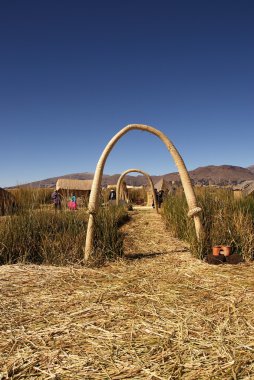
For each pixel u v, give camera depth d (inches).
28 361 94.2
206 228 231.0
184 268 186.2
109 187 877.8
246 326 110.7
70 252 214.7
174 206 369.4
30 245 225.0
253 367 88.0
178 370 87.7
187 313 122.1
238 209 244.1
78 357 95.6
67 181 794.2
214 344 99.5
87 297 140.4
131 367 90.3
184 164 225.8
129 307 129.0
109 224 230.2
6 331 111.6
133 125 222.8
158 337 105.4
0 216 261.0
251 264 193.8
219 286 151.5
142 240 296.0
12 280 164.7
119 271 184.5
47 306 131.7
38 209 279.1
